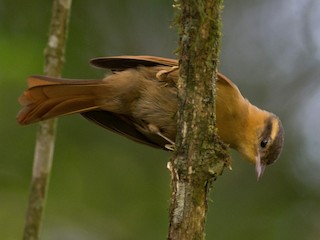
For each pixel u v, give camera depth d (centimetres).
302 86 1576
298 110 1553
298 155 1489
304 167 1478
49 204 1386
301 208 1438
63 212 1387
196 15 755
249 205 1430
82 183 1407
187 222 742
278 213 1432
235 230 1405
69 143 1416
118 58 993
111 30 1476
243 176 1448
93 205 1402
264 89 1570
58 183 1397
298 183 1461
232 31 1598
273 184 1456
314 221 1428
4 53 1295
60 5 1009
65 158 1406
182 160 750
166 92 984
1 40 1317
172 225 744
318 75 1579
